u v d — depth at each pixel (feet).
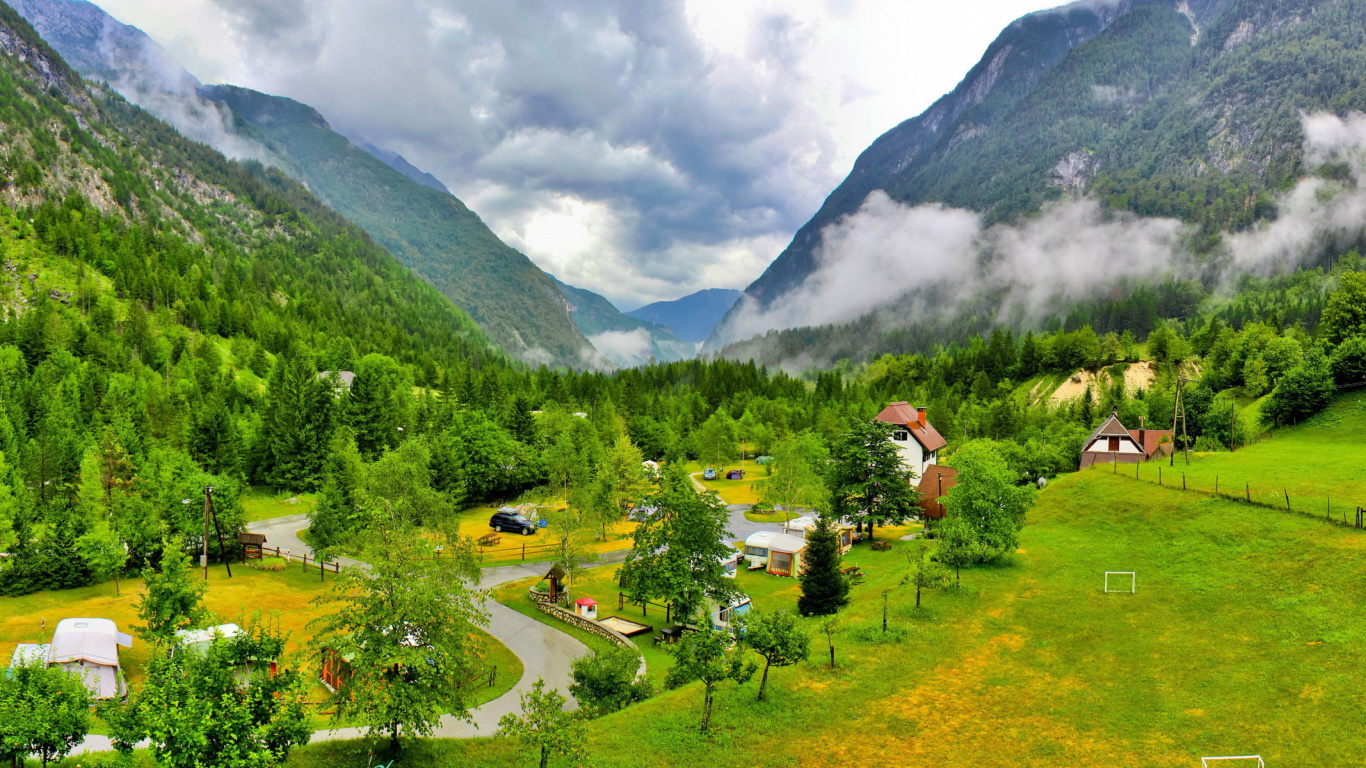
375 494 212.64
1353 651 101.91
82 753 82.38
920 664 121.19
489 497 329.31
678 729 100.99
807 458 317.42
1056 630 131.34
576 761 82.33
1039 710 102.12
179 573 103.81
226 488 215.31
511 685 130.21
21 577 168.76
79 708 74.79
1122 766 85.66
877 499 250.78
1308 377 296.51
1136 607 136.98
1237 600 130.11
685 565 164.25
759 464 474.08
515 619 169.99
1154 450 322.34
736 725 101.91
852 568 200.75
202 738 67.77
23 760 72.13
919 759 91.30
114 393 369.30
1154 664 112.06
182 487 208.85
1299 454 235.81
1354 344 303.68
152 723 67.51
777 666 111.45
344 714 91.97
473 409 407.85
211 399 385.09
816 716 104.42
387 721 90.79
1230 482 199.31
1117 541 178.70
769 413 533.55
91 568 177.78
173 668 76.79
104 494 216.13
